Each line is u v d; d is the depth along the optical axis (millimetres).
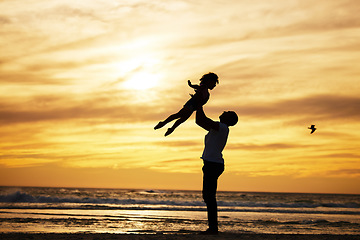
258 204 33406
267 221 12227
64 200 28266
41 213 13711
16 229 7668
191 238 4949
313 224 11336
